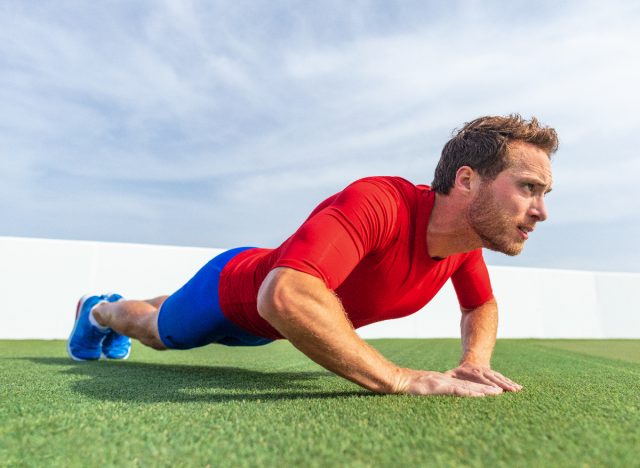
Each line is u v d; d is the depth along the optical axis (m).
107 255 6.39
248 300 1.84
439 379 1.40
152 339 2.41
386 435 0.89
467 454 0.77
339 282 1.34
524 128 1.42
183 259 6.72
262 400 1.31
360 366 1.29
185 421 1.01
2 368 2.27
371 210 1.39
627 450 0.81
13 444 0.83
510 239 1.44
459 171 1.47
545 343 5.91
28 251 6.02
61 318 6.04
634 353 4.05
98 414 1.09
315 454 0.77
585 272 8.69
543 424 1.00
